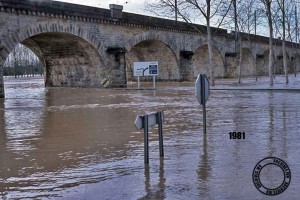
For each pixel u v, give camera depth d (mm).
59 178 7254
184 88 38094
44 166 8211
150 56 55312
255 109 17750
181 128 12773
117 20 41219
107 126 13766
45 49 43531
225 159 8250
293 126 12539
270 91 29844
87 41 38406
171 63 53688
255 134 11258
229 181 6629
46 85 47844
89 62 42188
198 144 9992
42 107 21609
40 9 33531
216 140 10508
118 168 7828
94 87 42594
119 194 6176
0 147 10391
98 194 6227
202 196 5914
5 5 30906
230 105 19938
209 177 6922
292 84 39000
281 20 49031
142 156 8844
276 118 14570
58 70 45938
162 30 48844
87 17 37875
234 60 65688
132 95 29797
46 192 6449
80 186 6703
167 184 6602
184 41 53469
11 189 6668
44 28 34188
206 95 11258
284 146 9414
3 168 8117
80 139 11320
